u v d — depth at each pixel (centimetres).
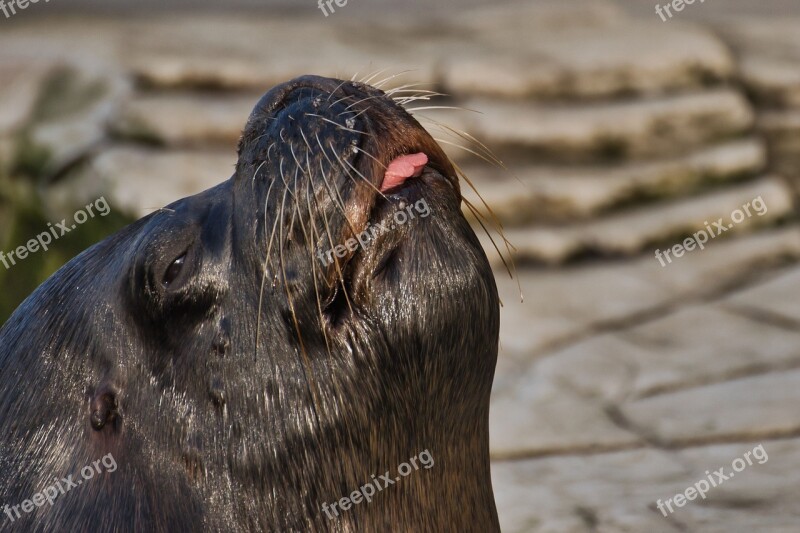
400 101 1488
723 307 3547
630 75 4575
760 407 2667
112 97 4497
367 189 1272
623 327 3478
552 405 2888
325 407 1315
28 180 4369
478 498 1475
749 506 2134
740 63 4741
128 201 4019
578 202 4225
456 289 1293
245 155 1349
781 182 4475
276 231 1294
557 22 5519
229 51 4759
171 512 1330
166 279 1349
